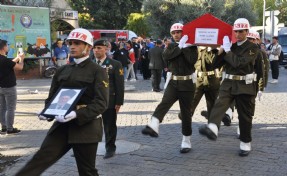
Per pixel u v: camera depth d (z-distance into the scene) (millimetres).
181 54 6480
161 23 36469
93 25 42188
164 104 6539
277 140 7570
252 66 6445
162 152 6914
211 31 6426
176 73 6555
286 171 5855
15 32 20125
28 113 11039
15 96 8648
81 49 4273
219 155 6680
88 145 4191
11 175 5914
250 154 6688
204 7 34719
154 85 15531
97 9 42656
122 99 6516
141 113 10836
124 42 19281
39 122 9844
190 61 6449
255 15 38656
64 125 4250
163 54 6566
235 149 7027
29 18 20594
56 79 4445
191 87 6590
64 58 21516
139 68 24312
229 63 6332
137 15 45094
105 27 43531
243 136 6602
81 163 4230
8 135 8539
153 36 36906
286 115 10227
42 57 21219
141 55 22156
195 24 6473
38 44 21031
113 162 6391
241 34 6297
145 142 7613
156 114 6492
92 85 4250
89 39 4297
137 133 8406
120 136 8148
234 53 6422
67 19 28000
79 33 4246
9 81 8492
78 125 4125
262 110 11023
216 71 7562
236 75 6449
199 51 7570
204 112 8875
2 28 19609
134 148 7176
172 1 35594
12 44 20031
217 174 5766
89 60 4348
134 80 20141
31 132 8789
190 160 6434
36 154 4137
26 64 21344
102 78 4250
